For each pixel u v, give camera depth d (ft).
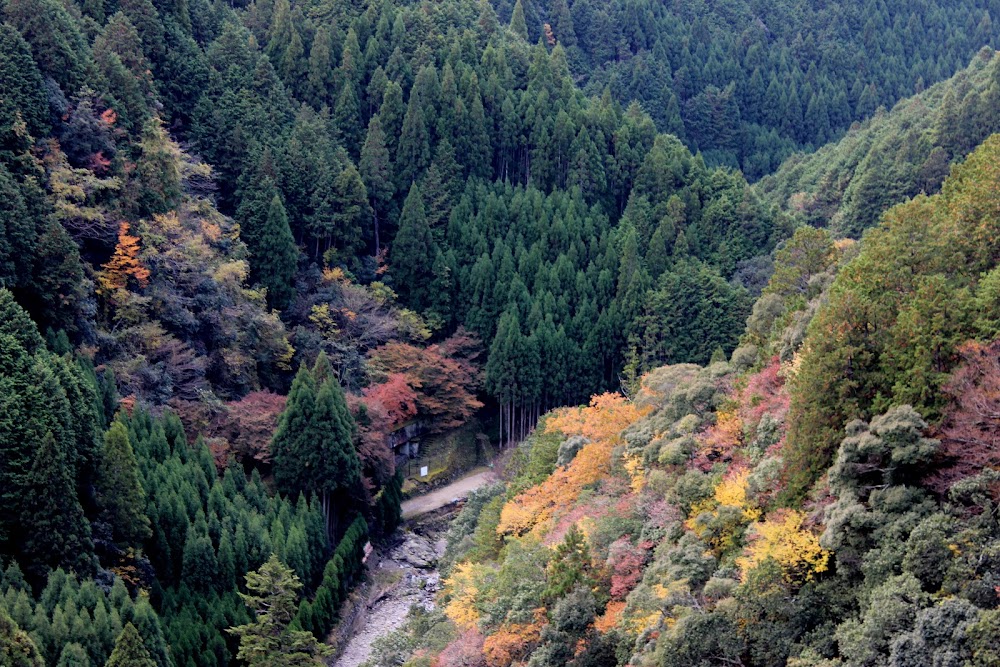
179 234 302.66
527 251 388.78
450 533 267.59
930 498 124.88
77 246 261.65
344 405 278.67
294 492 267.18
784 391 173.68
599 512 188.75
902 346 144.66
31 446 195.42
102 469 208.33
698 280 363.76
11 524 192.24
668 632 131.44
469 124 418.10
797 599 127.34
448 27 467.93
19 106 278.67
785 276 241.14
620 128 437.17
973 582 110.93
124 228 280.10
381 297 365.20
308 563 243.81
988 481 120.57
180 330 289.12
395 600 263.70
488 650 165.68
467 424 361.71
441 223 400.47
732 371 210.59
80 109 293.84
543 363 359.46
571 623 153.07
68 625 172.96
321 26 432.66
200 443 252.62
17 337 211.82
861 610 120.57
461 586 192.34
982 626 103.50
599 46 610.65
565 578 161.48
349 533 268.00
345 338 342.44
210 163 361.71
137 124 321.32
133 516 209.67
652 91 589.32
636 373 359.87
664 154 421.59
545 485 219.41
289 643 199.41
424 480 334.85
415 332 362.53
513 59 463.42
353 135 412.57
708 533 153.58
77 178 280.51
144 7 363.35
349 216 371.76
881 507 126.93
